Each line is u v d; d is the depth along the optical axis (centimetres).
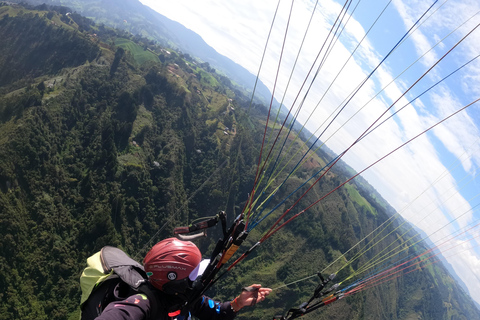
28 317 8494
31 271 8931
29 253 9088
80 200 10644
